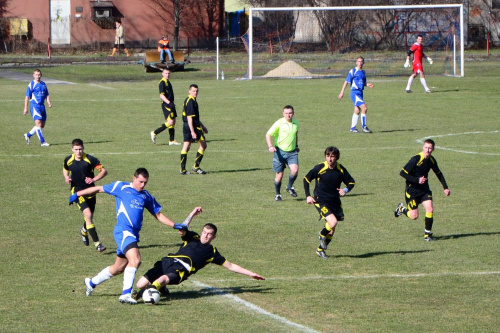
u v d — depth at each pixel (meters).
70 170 36.50
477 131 76.12
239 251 35.53
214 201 46.84
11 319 25.12
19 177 53.91
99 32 195.62
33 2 192.12
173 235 38.91
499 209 44.62
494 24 199.62
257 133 75.81
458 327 24.66
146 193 27.84
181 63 149.62
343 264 33.34
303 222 41.62
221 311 26.25
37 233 38.94
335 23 167.50
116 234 27.36
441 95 103.75
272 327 24.44
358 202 46.78
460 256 34.62
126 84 122.56
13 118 84.69
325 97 102.75
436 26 164.25
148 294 26.53
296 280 30.72
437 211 44.34
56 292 28.67
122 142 70.00
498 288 29.48
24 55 186.38
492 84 116.12
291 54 159.88
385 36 167.50
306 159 61.16
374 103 96.88
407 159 61.56
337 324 24.88
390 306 27.06
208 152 65.44
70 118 85.12
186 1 196.50
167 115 67.94
